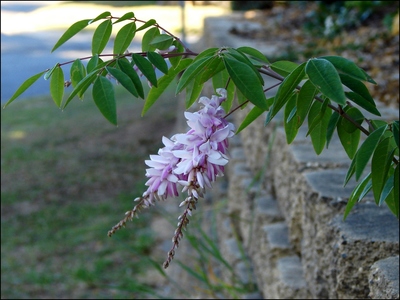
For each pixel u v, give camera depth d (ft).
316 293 9.04
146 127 45.24
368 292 7.71
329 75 4.11
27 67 59.16
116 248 26.23
